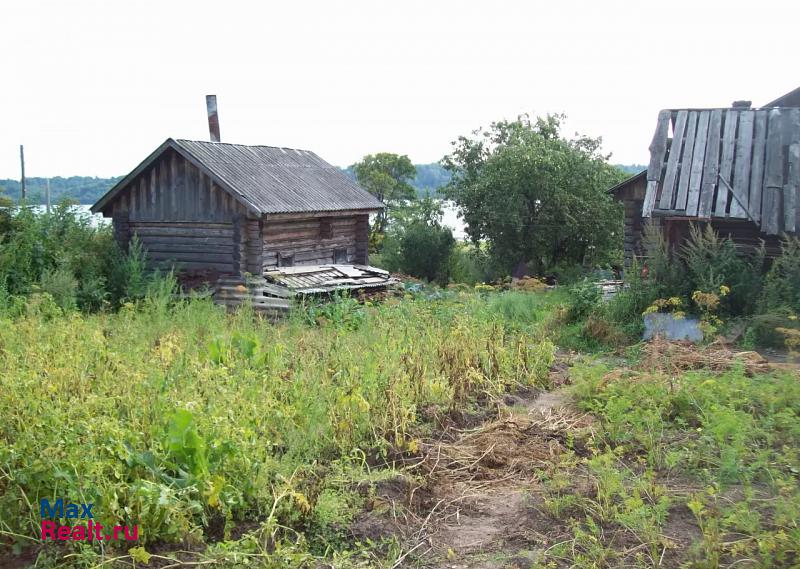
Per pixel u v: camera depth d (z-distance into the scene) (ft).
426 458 22.57
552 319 48.08
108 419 18.35
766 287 44.11
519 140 109.29
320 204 65.00
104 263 58.80
